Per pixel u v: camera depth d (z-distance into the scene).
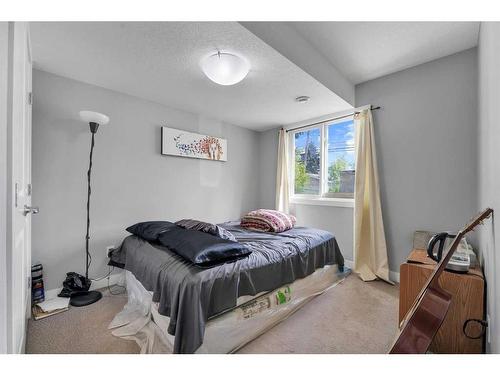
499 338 0.90
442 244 1.43
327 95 2.45
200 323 1.18
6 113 0.83
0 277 0.79
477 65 2.01
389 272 2.52
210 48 1.67
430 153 2.28
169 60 1.82
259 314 1.57
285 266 1.79
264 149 3.88
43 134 1.95
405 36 1.94
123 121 2.40
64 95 2.05
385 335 1.56
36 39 1.55
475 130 2.04
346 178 3.01
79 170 2.13
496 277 0.99
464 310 1.30
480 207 1.76
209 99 2.57
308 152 3.40
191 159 2.98
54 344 1.42
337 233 2.99
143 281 1.61
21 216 1.12
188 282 1.21
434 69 2.26
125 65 1.88
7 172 0.84
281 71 1.97
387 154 2.56
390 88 2.54
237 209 3.57
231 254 1.46
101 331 1.55
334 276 2.45
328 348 1.43
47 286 1.97
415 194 2.37
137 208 2.50
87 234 2.12
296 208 3.43
